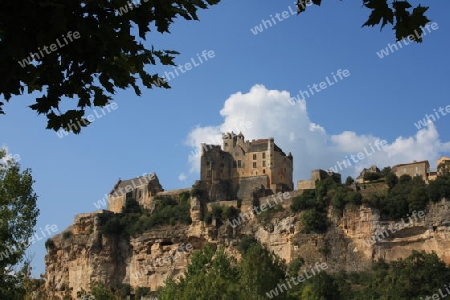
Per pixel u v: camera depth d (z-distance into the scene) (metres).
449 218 172.75
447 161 191.25
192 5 17.69
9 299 55.47
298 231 188.38
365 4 15.99
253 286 107.81
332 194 190.75
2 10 15.43
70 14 15.96
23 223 60.22
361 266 176.38
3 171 61.66
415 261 158.12
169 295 113.75
